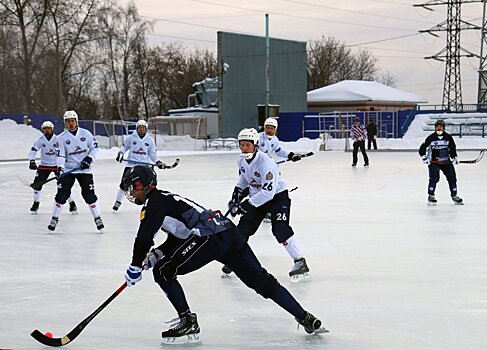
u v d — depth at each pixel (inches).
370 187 740.0
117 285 295.3
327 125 2212.1
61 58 2176.4
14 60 2041.1
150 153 582.6
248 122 2158.0
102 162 1283.2
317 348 206.8
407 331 222.1
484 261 336.8
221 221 213.2
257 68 2186.3
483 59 2539.4
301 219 494.9
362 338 215.8
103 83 2669.8
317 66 3710.6
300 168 1055.0
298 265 300.0
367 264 332.5
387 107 2659.9
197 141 1904.5
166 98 3181.6
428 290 278.2
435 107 2591.0
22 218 528.1
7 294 280.4
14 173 1010.1
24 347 210.2
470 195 647.1
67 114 449.4
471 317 237.6
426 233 426.3
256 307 255.9
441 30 2630.4
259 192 287.9
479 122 2251.5
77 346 211.3
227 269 306.0
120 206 601.0
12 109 2044.8
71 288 290.2
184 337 214.1
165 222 208.7
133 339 218.4
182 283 295.9
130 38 2731.3
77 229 465.7
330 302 260.8
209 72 3284.9
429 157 575.8
